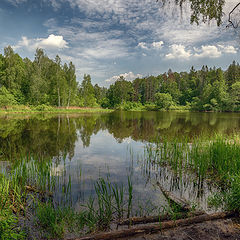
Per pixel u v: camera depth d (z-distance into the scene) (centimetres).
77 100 6662
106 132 1541
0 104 3784
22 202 415
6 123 1972
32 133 1405
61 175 590
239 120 2645
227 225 313
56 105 5584
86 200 432
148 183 532
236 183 385
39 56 5297
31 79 4562
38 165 567
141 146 1021
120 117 3256
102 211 364
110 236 288
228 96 5812
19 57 5756
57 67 5150
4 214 317
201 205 407
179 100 8719
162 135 1348
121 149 956
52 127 1756
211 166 619
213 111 5997
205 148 696
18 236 288
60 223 340
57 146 1007
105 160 764
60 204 413
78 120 2527
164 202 421
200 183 530
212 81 8119
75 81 5800
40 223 343
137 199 436
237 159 549
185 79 9788
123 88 8219
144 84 9494
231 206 363
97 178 568
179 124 2111
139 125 2031
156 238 285
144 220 344
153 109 7275
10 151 879
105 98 9144
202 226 312
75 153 872
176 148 763
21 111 3800
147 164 710
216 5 454
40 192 466
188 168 655
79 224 340
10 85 4475
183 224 318
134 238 287
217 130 1582
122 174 605
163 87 9462
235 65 6838
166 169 653
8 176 511
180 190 488
